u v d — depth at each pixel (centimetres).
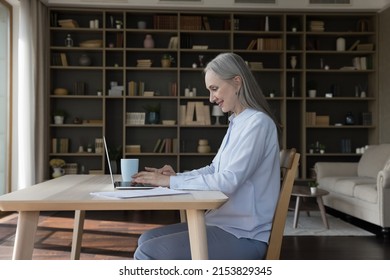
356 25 716
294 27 689
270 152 154
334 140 725
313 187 457
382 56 675
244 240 147
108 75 702
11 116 575
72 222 475
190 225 131
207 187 144
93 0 653
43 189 146
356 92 705
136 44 705
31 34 590
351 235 415
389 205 416
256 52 693
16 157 577
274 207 154
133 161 173
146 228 446
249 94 158
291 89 712
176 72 710
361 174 586
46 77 649
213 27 709
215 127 714
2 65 553
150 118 691
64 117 695
